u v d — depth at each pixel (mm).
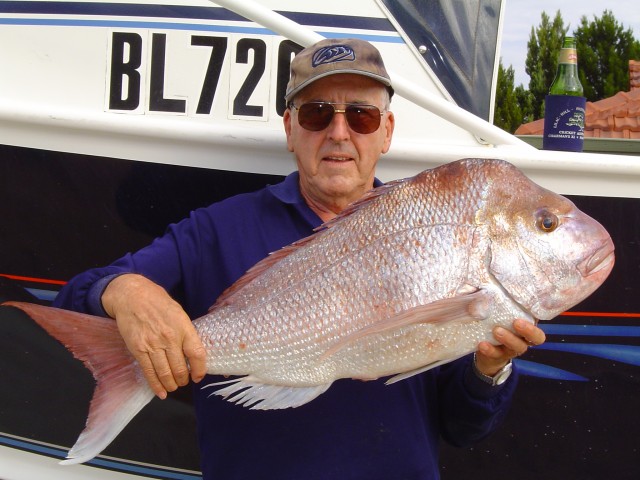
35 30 1186
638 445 1174
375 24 1214
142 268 887
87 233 1117
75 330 802
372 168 958
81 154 1090
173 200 1103
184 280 938
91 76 1188
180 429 1177
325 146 936
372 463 875
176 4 1185
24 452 1201
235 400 827
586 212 1118
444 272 772
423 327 774
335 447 871
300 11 1196
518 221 773
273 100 1192
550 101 1220
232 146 1084
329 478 861
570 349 1147
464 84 1236
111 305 796
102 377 805
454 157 1095
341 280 798
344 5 1208
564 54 1234
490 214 775
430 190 795
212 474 910
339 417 879
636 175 1102
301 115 938
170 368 771
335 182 938
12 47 1188
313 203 976
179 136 1076
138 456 1192
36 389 1170
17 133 1083
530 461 1182
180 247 935
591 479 1186
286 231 945
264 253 932
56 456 1191
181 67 1188
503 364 855
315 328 800
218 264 936
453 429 959
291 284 815
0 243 1128
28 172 1098
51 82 1188
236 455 893
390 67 1226
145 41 1186
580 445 1175
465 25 1235
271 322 811
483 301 763
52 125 1071
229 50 1188
